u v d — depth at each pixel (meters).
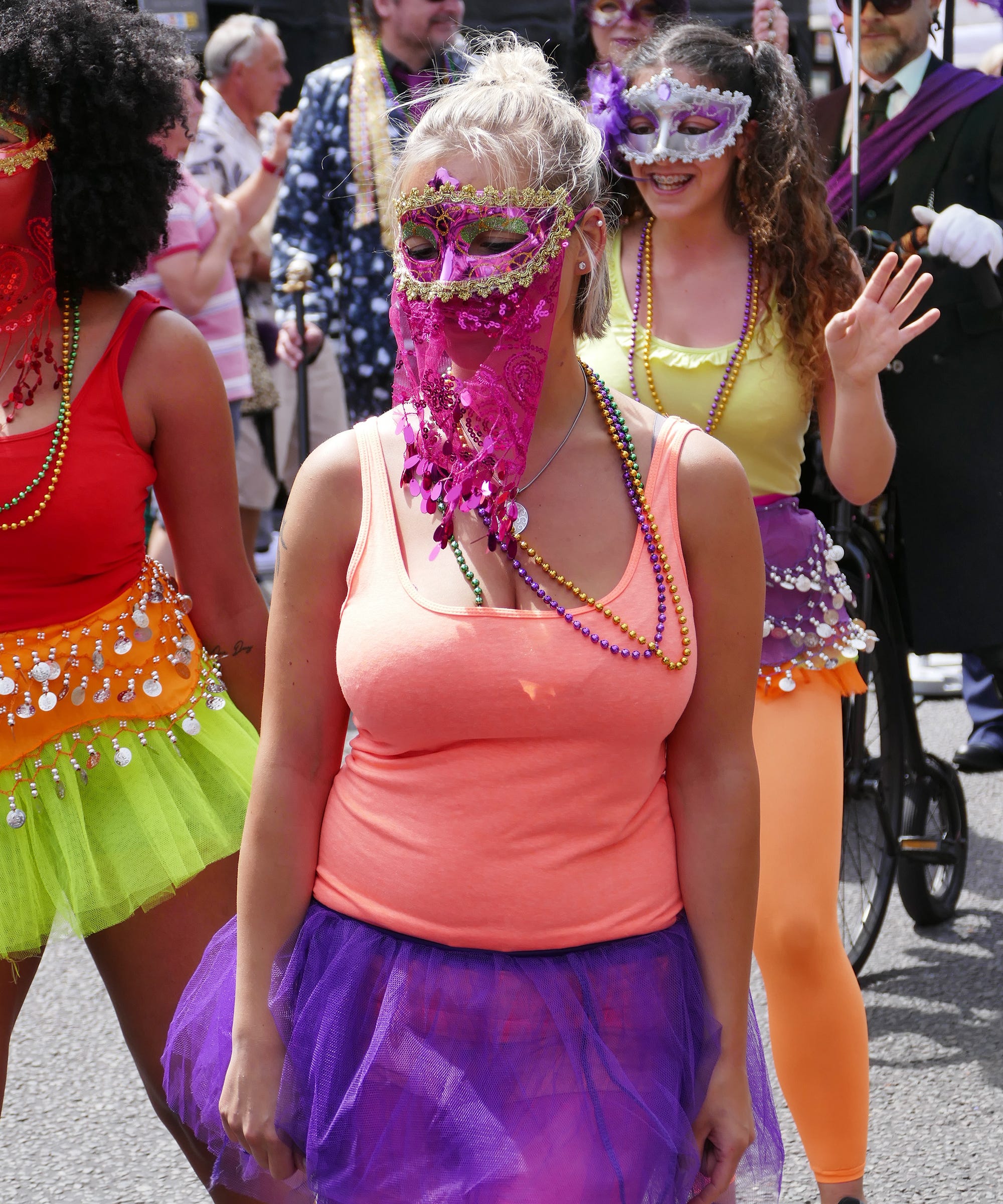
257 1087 3.79
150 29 4.77
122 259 4.69
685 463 3.68
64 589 4.59
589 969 3.58
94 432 4.55
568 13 12.80
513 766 3.55
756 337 5.92
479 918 3.57
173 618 4.84
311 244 10.82
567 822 3.57
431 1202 3.49
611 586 3.60
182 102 4.83
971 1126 6.51
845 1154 5.52
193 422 4.72
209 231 11.01
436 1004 3.58
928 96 8.12
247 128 13.15
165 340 4.67
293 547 3.77
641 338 5.99
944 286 7.40
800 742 5.59
